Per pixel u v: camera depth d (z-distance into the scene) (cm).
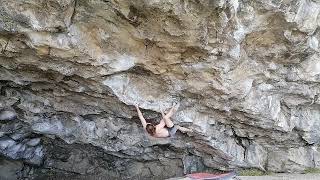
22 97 987
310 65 890
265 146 1212
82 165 1336
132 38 748
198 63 806
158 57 796
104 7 669
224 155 1174
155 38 733
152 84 900
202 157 1238
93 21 706
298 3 702
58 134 1149
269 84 949
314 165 1213
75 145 1259
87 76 838
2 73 857
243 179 1137
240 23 718
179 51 768
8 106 1001
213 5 635
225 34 722
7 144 1166
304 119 1107
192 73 841
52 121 1104
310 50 832
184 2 638
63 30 698
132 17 681
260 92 964
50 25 678
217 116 1042
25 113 1052
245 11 695
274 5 692
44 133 1151
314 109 1102
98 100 977
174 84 888
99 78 852
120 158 1313
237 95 917
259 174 1220
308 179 1127
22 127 1123
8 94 961
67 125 1121
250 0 679
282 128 1086
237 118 1052
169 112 945
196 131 1054
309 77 921
